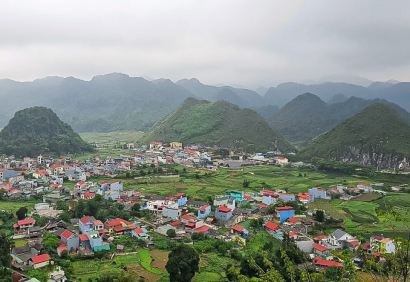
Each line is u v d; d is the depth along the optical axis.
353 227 129.38
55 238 103.50
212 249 104.56
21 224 116.12
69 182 199.75
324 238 112.94
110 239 107.88
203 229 121.31
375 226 130.38
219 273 87.50
